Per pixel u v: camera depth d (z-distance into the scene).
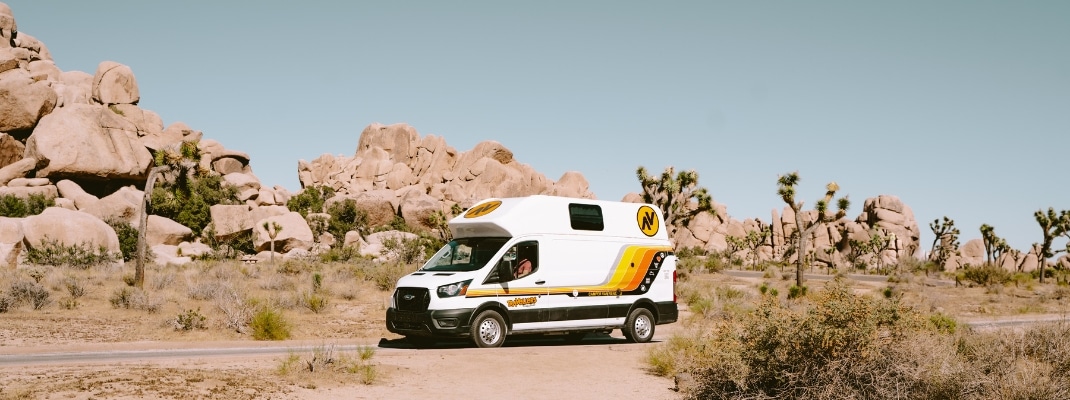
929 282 46.81
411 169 163.38
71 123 77.94
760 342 7.34
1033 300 30.67
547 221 14.16
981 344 7.69
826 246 119.44
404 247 57.88
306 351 12.39
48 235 47.41
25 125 78.75
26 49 105.06
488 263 13.43
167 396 7.89
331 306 22.06
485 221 13.92
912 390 6.84
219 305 18.39
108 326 16.55
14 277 27.34
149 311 19.48
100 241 49.62
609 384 9.78
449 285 13.03
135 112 107.81
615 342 15.40
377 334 16.47
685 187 38.53
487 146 160.38
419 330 12.99
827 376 6.97
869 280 54.59
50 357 11.56
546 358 12.14
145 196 28.25
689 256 86.81
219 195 86.00
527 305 13.66
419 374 10.26
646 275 15.16
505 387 9.45
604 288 14.55
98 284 27.88
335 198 114.56
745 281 46.25
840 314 7.06
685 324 18.67
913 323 7.14
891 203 124.56
